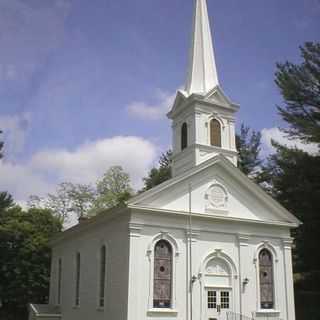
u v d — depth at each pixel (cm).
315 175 3766
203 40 3459
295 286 4078
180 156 3181
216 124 3155
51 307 3556
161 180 5541
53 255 3962
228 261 2769
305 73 3850
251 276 2819
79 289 3155
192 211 2720
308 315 3556
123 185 6112
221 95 3181
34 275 4441
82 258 3200
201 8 3569
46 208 5231
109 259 2723
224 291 2706
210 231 2759
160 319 2455
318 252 3688
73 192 5984
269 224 2958
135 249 2484
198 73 3366
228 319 2659
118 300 2509
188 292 2572
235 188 2928
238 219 2839
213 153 3066
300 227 3697
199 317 2559
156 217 2598
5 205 4325
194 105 3111
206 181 2831
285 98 3878
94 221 2939
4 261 4462
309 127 3684
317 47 3831
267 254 2956
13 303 4475
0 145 4103
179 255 2612
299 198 3719
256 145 5672
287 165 3934
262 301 2834
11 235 4484
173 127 3334
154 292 2497
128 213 2556
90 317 2878
